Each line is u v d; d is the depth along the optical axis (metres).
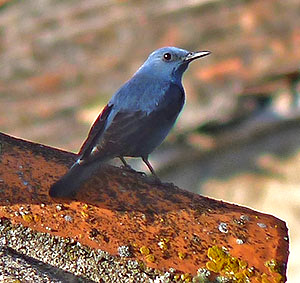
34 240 5.62
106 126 7.82
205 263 5.80
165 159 14.22
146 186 6.66
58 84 16.20
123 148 7.82
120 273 5.60
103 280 5.56
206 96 14.56
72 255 5.62
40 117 15.49
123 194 6.42
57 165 6.58
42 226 5.70
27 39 17.67
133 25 17.05
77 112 15.38
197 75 15.05
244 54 15.30
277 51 15.14
